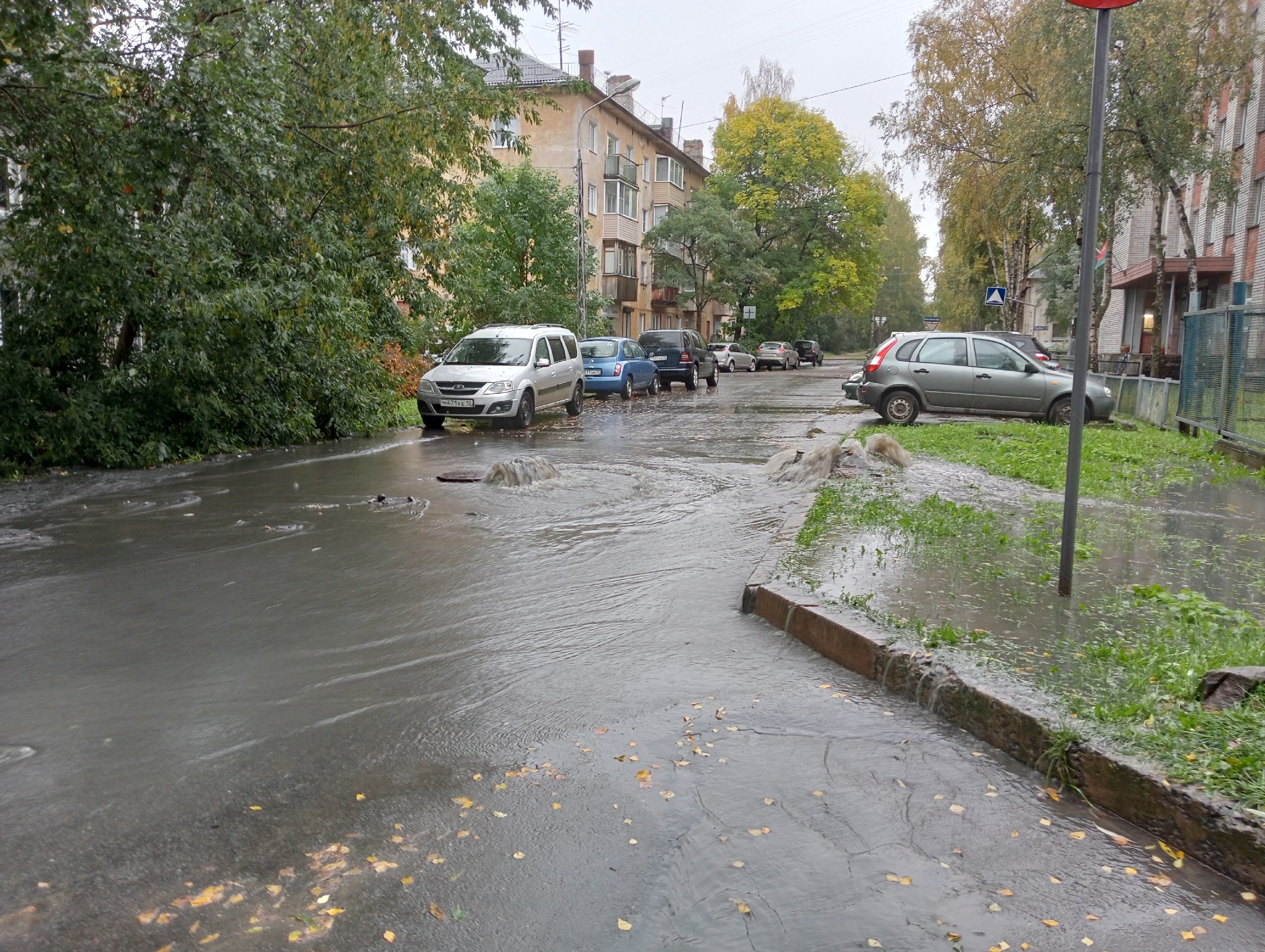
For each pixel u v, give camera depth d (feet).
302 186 46.24
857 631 15.67
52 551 24.64
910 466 37.78
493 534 26.84
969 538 23.66
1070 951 8.41
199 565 23.09
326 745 12.74
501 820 10.73
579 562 23.44
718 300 188.24
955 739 12.87
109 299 40.57
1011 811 10.92
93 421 39.86
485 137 55.77
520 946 8.50
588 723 13.47
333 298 45.78
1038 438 46.19
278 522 28.58
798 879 9.52
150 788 11.50
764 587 18.70
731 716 13.65
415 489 34.86
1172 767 10.58
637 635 17.53
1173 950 8.46
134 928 8.76
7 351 40.06
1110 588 18.94
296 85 47.62
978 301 174.29
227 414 45.47
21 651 16.65
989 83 98.99
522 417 58.59
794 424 60.23
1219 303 100.37
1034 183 71.05
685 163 208.64
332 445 49.88
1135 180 71.77
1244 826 9.53
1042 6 69.46
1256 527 26.55
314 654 16.52
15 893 9.30
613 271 161.48
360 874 9.64
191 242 40.42
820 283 186.60
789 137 180.96
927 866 9.76
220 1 38.99
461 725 13.42
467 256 59.67
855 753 12.44
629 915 8.94
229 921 8.87
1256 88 86.58
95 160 36.24
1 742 12.85
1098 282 132.98
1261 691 12.25
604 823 10.64
